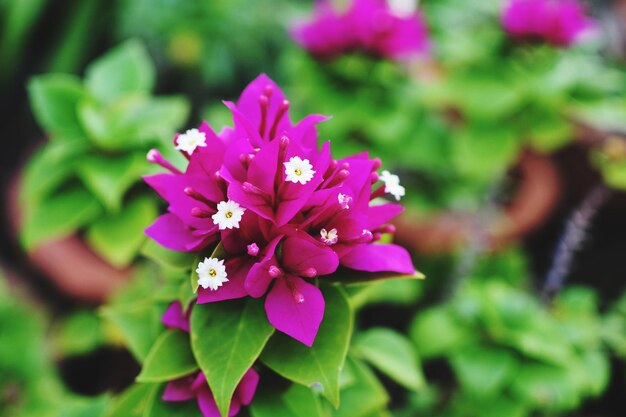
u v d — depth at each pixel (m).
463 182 0.56
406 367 0.32
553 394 0.37
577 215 0.46
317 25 0.45
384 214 0.25
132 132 0.35
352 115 0.45
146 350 0.28
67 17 0.75
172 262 0.25
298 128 0.25
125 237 0.34
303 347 0.25
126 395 0.28
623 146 0.48
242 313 0.24
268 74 0.72
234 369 0.24
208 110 0.69
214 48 0.66
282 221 0.23
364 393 0.29
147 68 0.39
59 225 0.34
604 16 0.76
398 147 0.48
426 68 0.56
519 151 0.62
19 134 0.76
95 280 0.51
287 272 0.24
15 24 0.70
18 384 0.41
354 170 0.25
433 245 0.54
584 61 0.54
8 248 0.62
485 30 0.52
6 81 0.78
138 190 0.36
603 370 0.43
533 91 0.47
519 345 0.38
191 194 0.24
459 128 0.57
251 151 0.24
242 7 0.67
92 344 0.50
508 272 0.53
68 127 0.36
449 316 0.41
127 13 0.67
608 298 0.62
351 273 0.25
